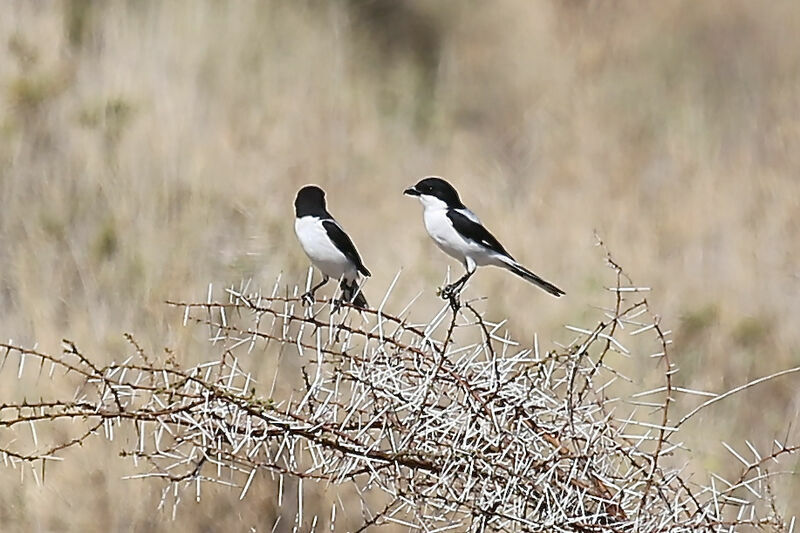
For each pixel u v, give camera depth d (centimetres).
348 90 1948
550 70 2250
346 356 677
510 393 668
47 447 984
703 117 2073
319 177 1639
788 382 1259
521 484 653
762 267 1491
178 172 1395
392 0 2283
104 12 1727
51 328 1123
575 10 2394
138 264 1220
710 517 729
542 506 661
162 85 1608
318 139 1745
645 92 2194
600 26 2362
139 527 965
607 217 1620
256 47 1855
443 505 650
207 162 1455
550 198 1720
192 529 966
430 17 2303
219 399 645
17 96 1487
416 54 2275
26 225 1301
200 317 1147
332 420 674
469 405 652
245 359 1055
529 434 662
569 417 666
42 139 1451
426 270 1409
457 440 653
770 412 1220
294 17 2008
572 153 1925
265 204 1399
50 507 959
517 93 2211
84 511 963
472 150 1992
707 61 2319
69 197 1345
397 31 2283
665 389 712
